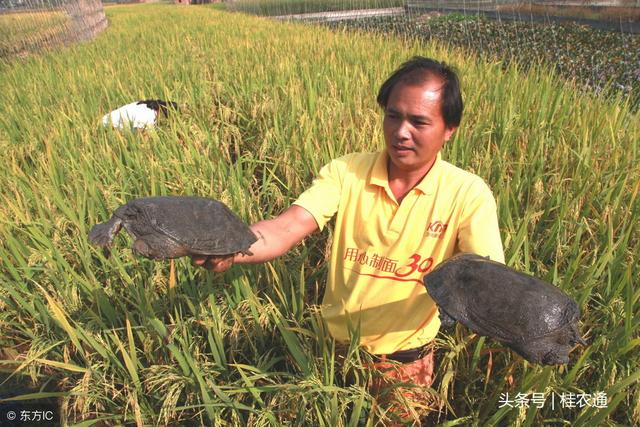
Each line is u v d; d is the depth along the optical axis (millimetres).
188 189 3904
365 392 2328
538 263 3086
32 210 4039
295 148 4574
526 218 2977
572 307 1496
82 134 5219
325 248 3541
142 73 8578
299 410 2383
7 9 15094
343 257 2291
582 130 4617
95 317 2873
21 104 7305
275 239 2074
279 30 15555
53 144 5141
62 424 2672
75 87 7676
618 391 2145
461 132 4488
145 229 1751
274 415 2459
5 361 2893
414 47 9445
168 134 5316
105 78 8133
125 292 3312
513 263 2930
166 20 22859
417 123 1831
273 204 4039
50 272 3178
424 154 1908
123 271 3057
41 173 4328
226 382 2748
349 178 2213
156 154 4781
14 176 4223
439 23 18656
